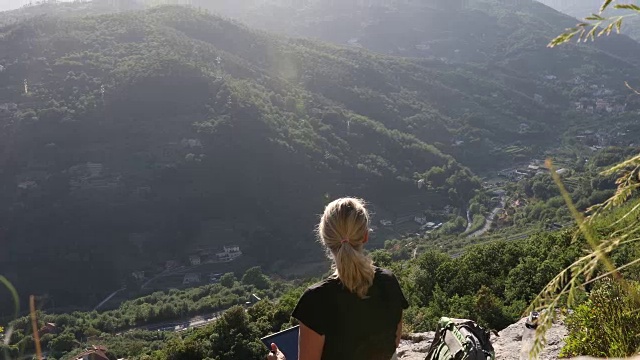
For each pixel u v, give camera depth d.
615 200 0.97
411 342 5.30
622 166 1.02
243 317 16.45
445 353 2.35
